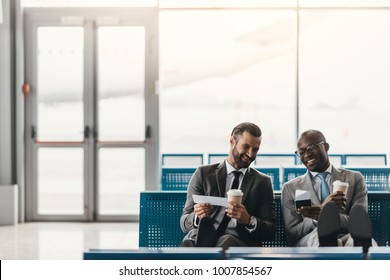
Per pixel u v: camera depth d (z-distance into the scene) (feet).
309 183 10.25
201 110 33.81
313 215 10.00
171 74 33.63
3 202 23.84
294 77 24.75
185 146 33.81
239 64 32.91
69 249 18.78
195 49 32.45
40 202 27.12
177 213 11.62
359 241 8.81
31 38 24.58
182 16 24.99
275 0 24.31
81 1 24.66
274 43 31.81
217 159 22.66
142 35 24.67
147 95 24.66
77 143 24.76
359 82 30.55
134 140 24.85
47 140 24.82
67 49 24.72
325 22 30.22
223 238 9.87
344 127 32.19
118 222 24.71
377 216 11.08
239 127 10.32
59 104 24.80
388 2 24.07
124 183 25.05
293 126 24.91
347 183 9.98
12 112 24.26
